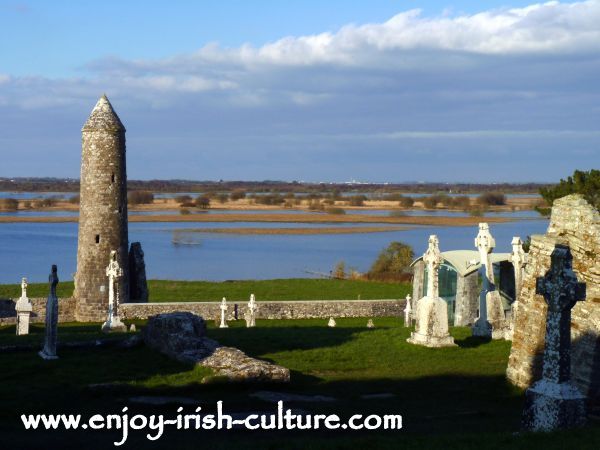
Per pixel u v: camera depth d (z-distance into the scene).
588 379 19.75
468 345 30.77
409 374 25.48
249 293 64.94
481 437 15.56
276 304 54.06
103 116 56.03
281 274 91.19
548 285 16.41
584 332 20.00
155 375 23.73
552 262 16.38
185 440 17.16
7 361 26.25
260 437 17.38
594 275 19.97
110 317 45.28
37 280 83.06
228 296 63.03
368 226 169.38
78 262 55.75
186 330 26.92
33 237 137.88
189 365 24.95
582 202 21.00
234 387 22.61
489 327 32.62
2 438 17.30
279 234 149.25
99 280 54.97
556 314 16.25
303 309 54.31
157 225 170.50
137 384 22.41
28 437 17.44
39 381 23.17
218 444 16.23
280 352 29.27
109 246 55.38
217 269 95.62
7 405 20.28
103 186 55.34
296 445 15.59
